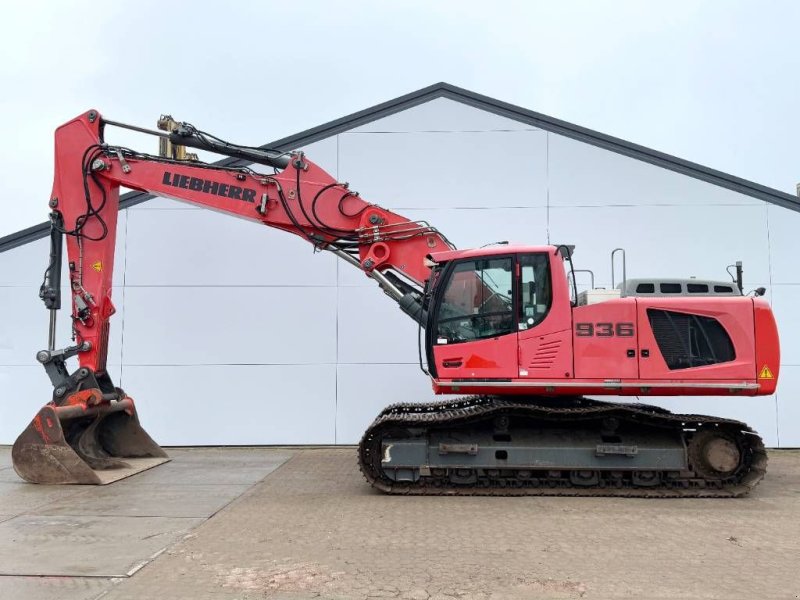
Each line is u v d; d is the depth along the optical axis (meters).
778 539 5.39
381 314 11.12
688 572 4.54
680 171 10.96
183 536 5.42
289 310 11.17
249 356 11.16
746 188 10.86
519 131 11.14
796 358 10.70
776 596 4.09
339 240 8.40
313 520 5.99
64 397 8.29
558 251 7.45
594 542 5.28
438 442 7.35
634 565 4.69
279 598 4.04
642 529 5.70
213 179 8.38
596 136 11.05
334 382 11.10
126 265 11.24
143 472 8.66
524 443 7.29
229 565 4.66
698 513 6.33
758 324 7.30
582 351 7.25
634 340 7.26
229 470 8.84
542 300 7.34
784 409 10.69
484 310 7.39
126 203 11.25
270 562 4.73
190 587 4.22
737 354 7.24
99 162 8.39
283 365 11.14
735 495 7.05
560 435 7.36
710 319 7.33
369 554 4.93
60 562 4.72
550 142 11.11
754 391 7.24
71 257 8.52
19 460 7.85
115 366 11.17
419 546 5.14
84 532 5.55
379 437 7.44
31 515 6.17
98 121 8.52
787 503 6.82
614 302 7.32
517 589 4.19
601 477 7.34
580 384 7.21
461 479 7.34
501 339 7.30
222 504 6.67
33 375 11.34
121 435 9.61
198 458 9.97
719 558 4.86
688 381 7.20
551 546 5.15
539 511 6.39
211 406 11.13
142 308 11.20
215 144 8.45
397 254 8.16
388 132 11.23
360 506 6.60
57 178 8.54
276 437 11.09
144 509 6.43
